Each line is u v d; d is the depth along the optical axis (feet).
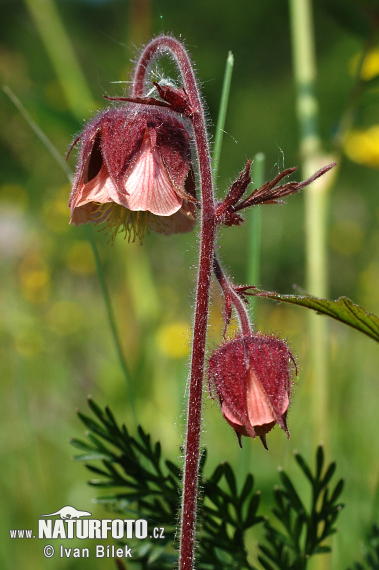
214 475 1.01
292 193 0.91
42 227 1.96
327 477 1.01
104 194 0.92
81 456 1.02
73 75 1.40
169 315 1.93
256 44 5.70
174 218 0.97
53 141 1.92
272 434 1.28
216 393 0.91
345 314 0.92
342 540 1.12
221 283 0.93
